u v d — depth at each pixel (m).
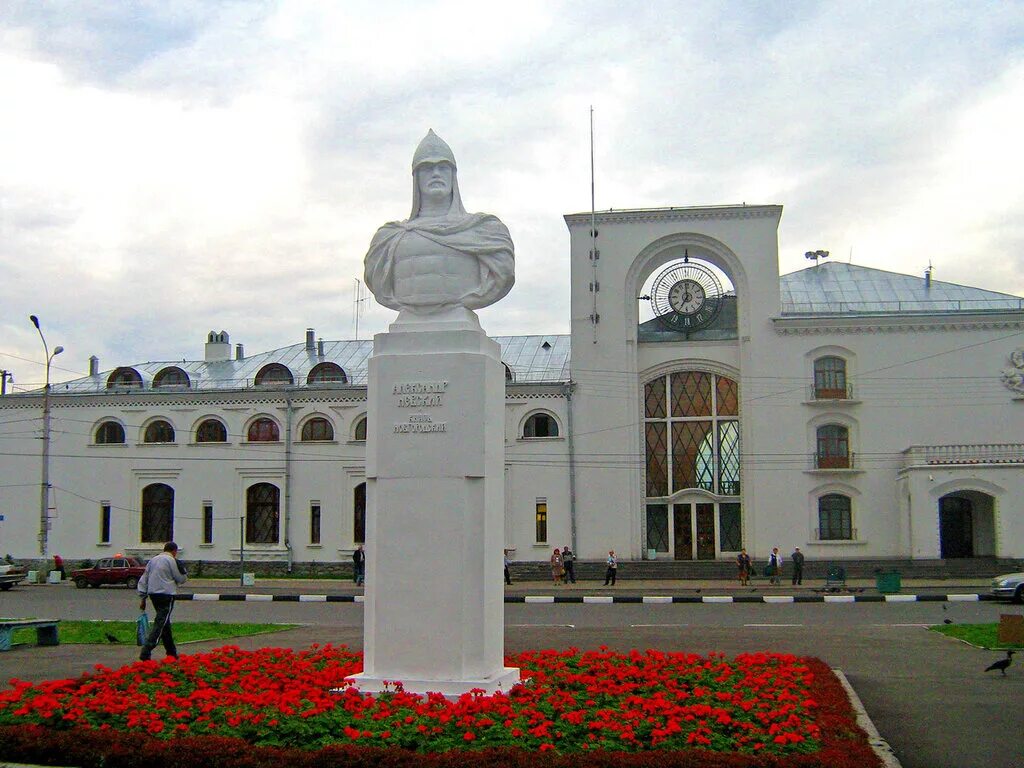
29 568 51.09
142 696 10.94
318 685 11.55
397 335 11.55
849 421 48.12
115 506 52.41
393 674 11.08
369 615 11.37
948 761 10.28
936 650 19.05
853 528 47.69
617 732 9.53
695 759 8.70
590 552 48.41
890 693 14.23
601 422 49.19
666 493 49.62
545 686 11.38
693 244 49.91
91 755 9.11
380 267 12.16
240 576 50.47
